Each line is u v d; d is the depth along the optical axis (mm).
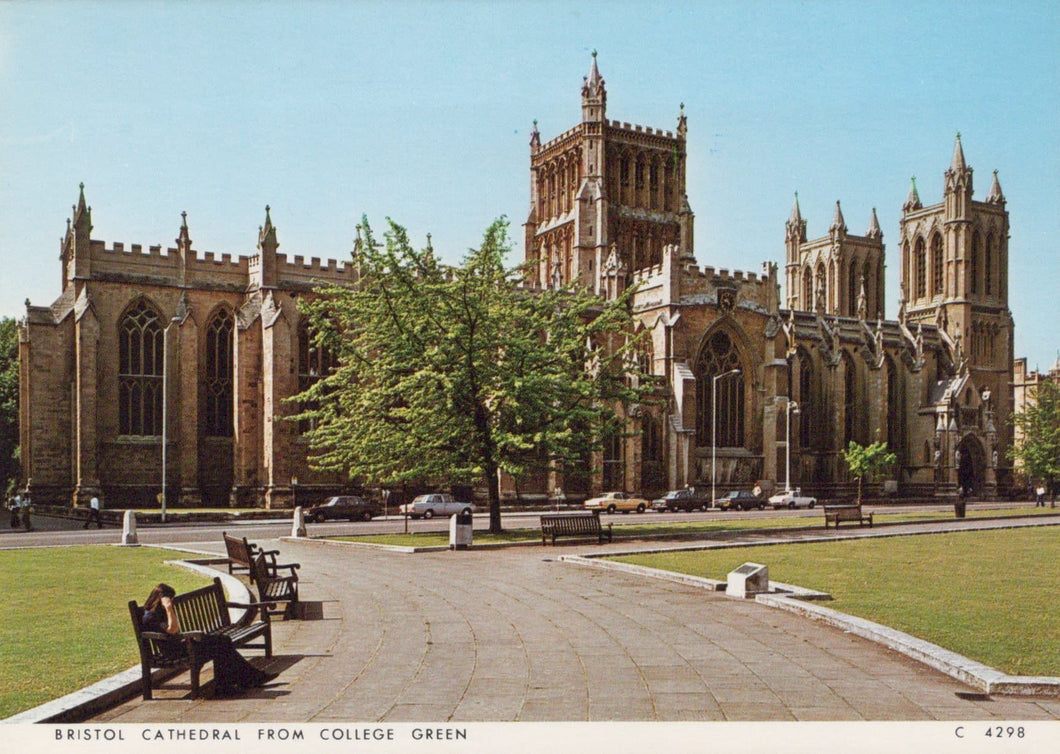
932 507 95062
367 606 24234
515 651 18484
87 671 16469
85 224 78750
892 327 130625
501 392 47000
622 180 125375
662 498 88812
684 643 19172
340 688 15719
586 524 42844
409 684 15930
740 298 102500
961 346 137000
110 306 79625
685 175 129750
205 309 83688
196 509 78188
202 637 15383
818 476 115750
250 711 14484
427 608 23844
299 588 27734
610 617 22266
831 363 115750
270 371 80500
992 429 125562
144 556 38031
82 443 75375
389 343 50062
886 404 122000
